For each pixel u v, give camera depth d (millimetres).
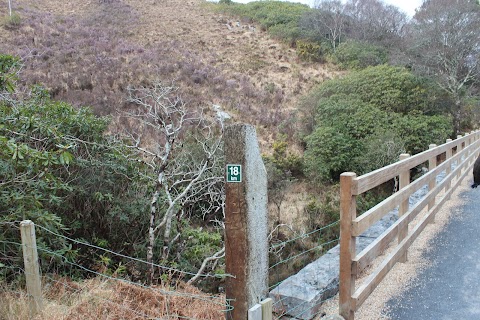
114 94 17031
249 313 1982
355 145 15734
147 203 5938
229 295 2529
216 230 8125
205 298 3891
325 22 33219
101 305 3492
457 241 4781
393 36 32438
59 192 5246
